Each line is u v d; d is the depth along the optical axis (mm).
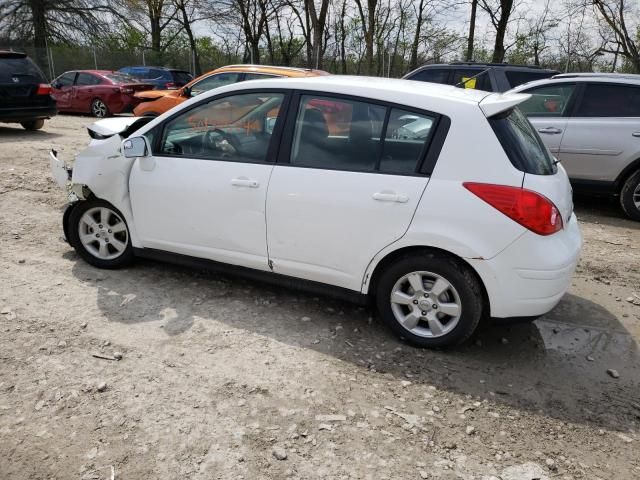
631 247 5754
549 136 6996
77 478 2350
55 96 17109
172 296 4074
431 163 3223
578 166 6918
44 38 27719
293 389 3027
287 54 28828
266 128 3707
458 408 2949
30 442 2535
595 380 3293
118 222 4414
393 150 3338
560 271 3152
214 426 2701
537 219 3061
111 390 2930
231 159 3809
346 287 3592
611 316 4156
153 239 4195
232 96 3816
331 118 3506
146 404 2832
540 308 3203
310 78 3723
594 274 4965
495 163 3113
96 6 28609
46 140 10859
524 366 3400
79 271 4441
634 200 6719
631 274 4988
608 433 2811
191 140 3984
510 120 3367
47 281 4223
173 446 2555
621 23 20312
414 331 3494
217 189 3793
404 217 3254
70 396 2859
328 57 27281
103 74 16719
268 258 3758
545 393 3129
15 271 4371
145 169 4090
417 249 3352
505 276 3135
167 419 2730
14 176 7414
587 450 2680
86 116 16922
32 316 3658
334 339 3584
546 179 3223
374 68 25906
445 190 3174
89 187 4223
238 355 3334
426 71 9969
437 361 3385
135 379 3035
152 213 4121
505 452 2637
